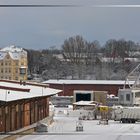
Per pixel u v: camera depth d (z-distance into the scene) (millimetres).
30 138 50625
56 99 115375
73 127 63156
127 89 101312
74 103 100562
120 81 124438
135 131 59094
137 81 104250
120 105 97750
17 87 58719
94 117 85562
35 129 56594
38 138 50688
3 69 126312
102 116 83312
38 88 70312
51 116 81062
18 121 54656
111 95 117938
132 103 100375
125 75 125812
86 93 111312
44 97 69500
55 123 73500
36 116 68438
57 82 122750
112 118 84250
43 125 55938
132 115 80188
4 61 126438
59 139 49969
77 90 119688
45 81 123688
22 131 51594
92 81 125438
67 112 92062
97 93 111125
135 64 114375
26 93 54875
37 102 69000
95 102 103188
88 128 63219
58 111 96938
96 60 126250
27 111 60531
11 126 50844
